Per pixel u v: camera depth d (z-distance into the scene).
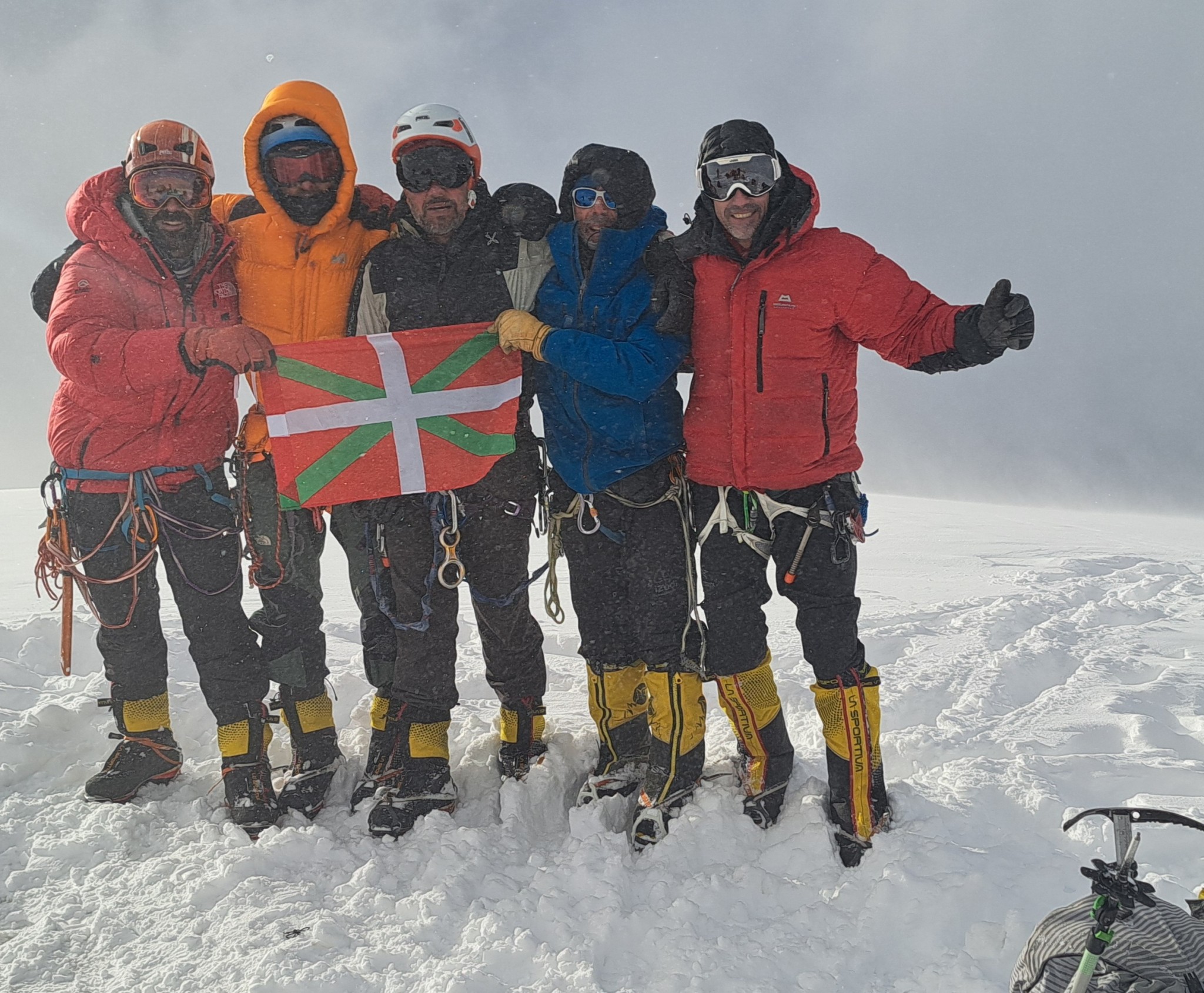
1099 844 3.30
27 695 4.64
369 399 3.51
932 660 5.46
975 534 12.05
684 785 3.48
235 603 3.59
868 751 3.37
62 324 3.24
